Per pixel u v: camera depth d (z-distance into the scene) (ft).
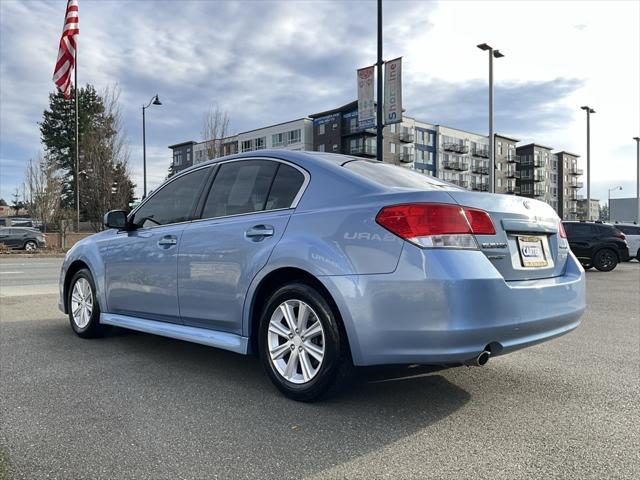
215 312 12.51
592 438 9.18
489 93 73.10
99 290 16.44
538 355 15.23
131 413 10.29
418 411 10.48
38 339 17.10
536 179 336.29
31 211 184.96
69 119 184.75
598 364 14.20
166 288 13.88
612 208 152.87
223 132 119.65
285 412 10.37
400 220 9.66
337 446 8.80
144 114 95.25
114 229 16.93
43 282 37.04
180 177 14.89
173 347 15.99
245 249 11.80
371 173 11.81
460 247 9.52
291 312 11.11
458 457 8.41
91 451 8.55
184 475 7.77
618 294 31.68
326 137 247.09
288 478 7.71
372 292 9.73
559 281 11.30
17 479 7.58
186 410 10.46
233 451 8.59
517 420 10.03
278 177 12.21
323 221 10.72
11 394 11.40
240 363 14.08
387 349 9.62
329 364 10.31
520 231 10.83
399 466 8.09
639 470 7.96
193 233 13.26
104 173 104.47
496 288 9.55
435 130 279.08
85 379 12.55
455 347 9.17
